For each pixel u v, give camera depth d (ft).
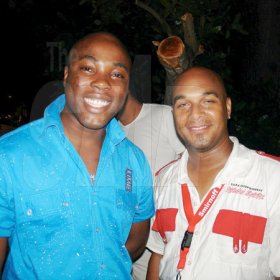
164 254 7.59
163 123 9.07
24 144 6.44
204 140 7.30
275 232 7.07
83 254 6.44
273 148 14.14
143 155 7.50
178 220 7.47
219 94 7.37
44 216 6.34
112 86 6.56
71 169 6.51
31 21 17.08
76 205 6.45
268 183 7.16
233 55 18.20
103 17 14.12
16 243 6.44
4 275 6.65
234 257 6.95
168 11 12.91
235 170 7.30
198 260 7.05
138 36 15.46
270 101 14.90
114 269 6.71
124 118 9.16
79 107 6.55
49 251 6.33
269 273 7.18
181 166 7.74
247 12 16.87
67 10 16.46
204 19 13.05
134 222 7.67
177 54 10.08
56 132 6.59
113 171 6.89
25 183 6.32
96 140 6.84
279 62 16.46
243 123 14.37
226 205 7.15
